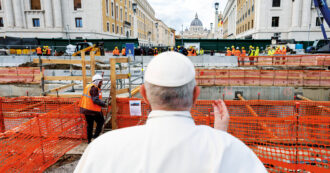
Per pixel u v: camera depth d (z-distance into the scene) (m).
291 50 25.97
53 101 5.71
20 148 3.34
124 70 12.75
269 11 36.22
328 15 20.50
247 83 12.83
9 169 3.10
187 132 0.73
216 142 0.73
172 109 0.78
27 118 5.17
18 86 12.58
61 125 4.45
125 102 5.11
